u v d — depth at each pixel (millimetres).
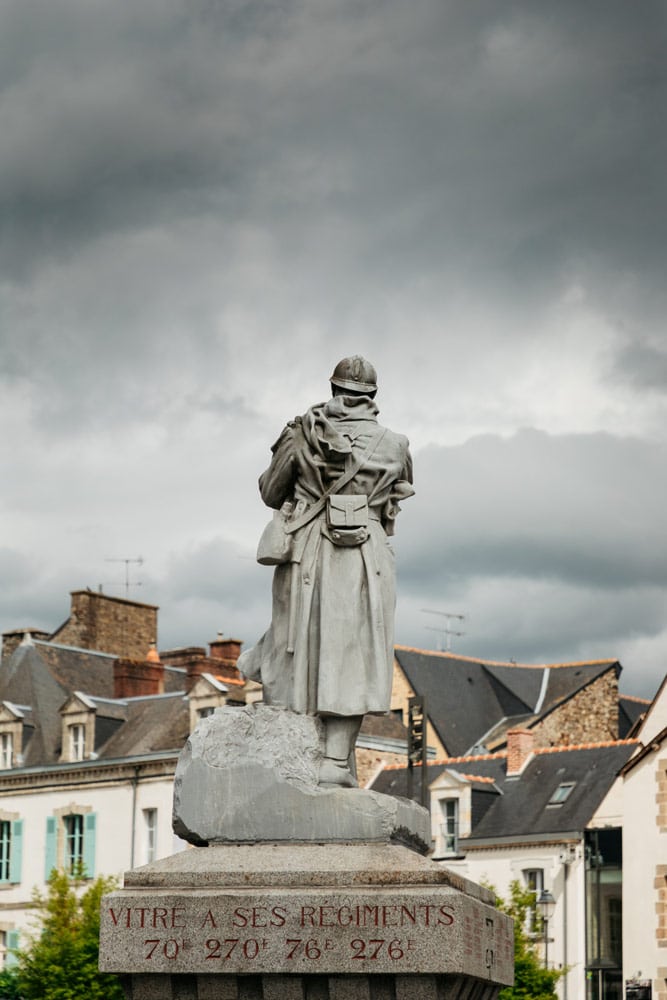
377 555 14641
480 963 13539
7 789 66562
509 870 58312
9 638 79000
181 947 13320
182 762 14242
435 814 61125
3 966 64438
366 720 69000
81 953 48969
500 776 62031
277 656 14680
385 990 13094
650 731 54844
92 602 80562
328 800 13906
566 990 55781
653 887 53188
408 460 15078
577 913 56281
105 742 65875
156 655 72688
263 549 14609
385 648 14523
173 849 61531
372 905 13125
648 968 52719
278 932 13203
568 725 78188
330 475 14758
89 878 63156
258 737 14227
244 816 13992
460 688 83812
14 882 65375
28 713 68812
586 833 56969
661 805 53562
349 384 15039
